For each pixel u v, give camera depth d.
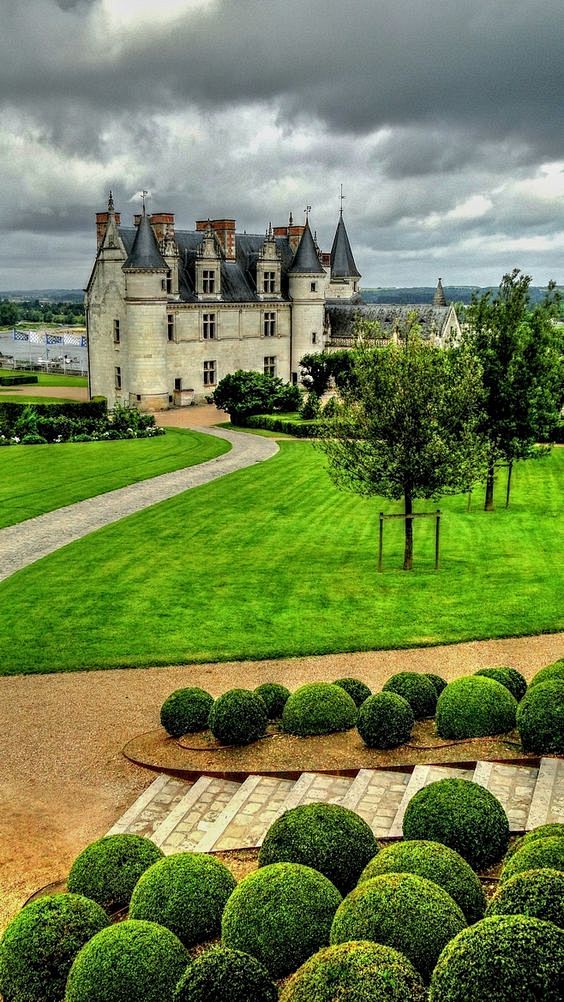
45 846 10.95
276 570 23.69
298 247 76.00
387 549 25.64
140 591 22.09
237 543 26.81
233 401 59.88
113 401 69.94
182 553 25.77
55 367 101.75
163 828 10.72
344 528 28.50
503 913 6.53
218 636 18.73
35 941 7.48
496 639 17.97
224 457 44.56
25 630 19.42
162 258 64.81
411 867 7.53
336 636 18.47
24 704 15.57
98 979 6.81
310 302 76.19
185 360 69.50
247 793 11.25
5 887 10.03
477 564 23.53
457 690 12.62
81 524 30.05
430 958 6.52
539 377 28.52
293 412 64.25
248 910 7.36
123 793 12.27
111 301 67.56
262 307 74.31
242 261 75.88
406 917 6.68
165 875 8.14
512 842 9.06
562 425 44.12
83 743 13.95
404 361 22.06
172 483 37.41
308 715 13.23
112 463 42.53
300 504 32.25
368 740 12.38
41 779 12.77
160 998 6.77
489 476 29.59
